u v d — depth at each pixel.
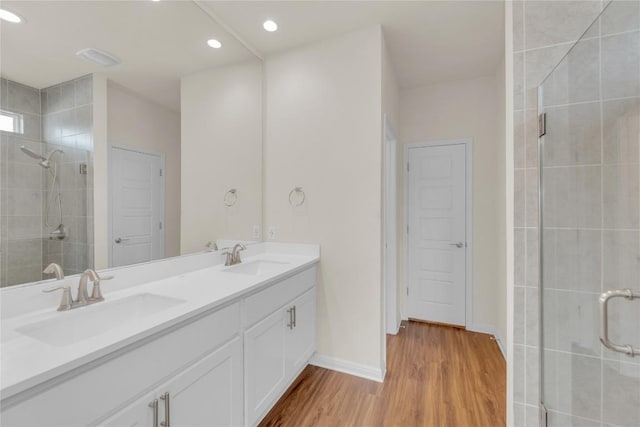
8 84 1.12
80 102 1.35
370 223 2.12
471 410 1.76
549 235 1.19
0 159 1.10
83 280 1.22
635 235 1.03
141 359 0.96
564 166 1.16
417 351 2.52
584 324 1.12
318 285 2.29
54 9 1.26
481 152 2.93
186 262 1.84
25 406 0.70
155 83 1.68
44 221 1.22
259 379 1.57
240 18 1.99
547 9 1.23
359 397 1.88
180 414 1.10
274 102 2.45
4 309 1.07
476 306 2.95
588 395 1.12
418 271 3.21
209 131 2.03
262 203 2.49
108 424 0.86
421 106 3.17
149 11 1.64
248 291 1.46
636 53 1.01
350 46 2.17
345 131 2.19
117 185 1.50
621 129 1.04
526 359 1.26
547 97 1.18
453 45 2.36
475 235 2.96
